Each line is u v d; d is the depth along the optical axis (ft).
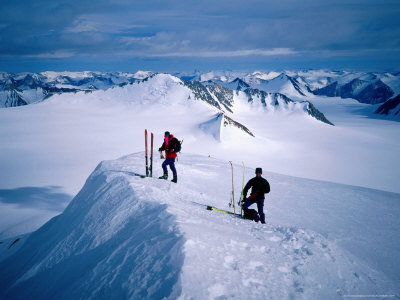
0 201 150.82
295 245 17.58
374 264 23.53
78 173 302.66
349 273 15.75
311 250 16.88
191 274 11.95
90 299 12.99
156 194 26.09
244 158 422.41
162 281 11.93
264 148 485.15
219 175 55.42
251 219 26.81
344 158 452.35
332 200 45.34
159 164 48.83
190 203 29.43
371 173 365.20
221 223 21.39
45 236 33.88
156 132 564.71
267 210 38.14
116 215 22.15
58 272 19.33
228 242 15.78
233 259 14.20
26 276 22.30
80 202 33.37
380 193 52.75
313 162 420.77
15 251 38.24
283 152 473.26
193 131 556.92
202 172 54.70
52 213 103.91
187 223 17.10
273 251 16.30
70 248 21.84
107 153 420.36
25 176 290.76
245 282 12.62
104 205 25.27
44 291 17.84
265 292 12.30
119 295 12.25
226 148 467.11
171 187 33.71
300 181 58.49
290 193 48.26
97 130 597.52
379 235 31.37
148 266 13.33
